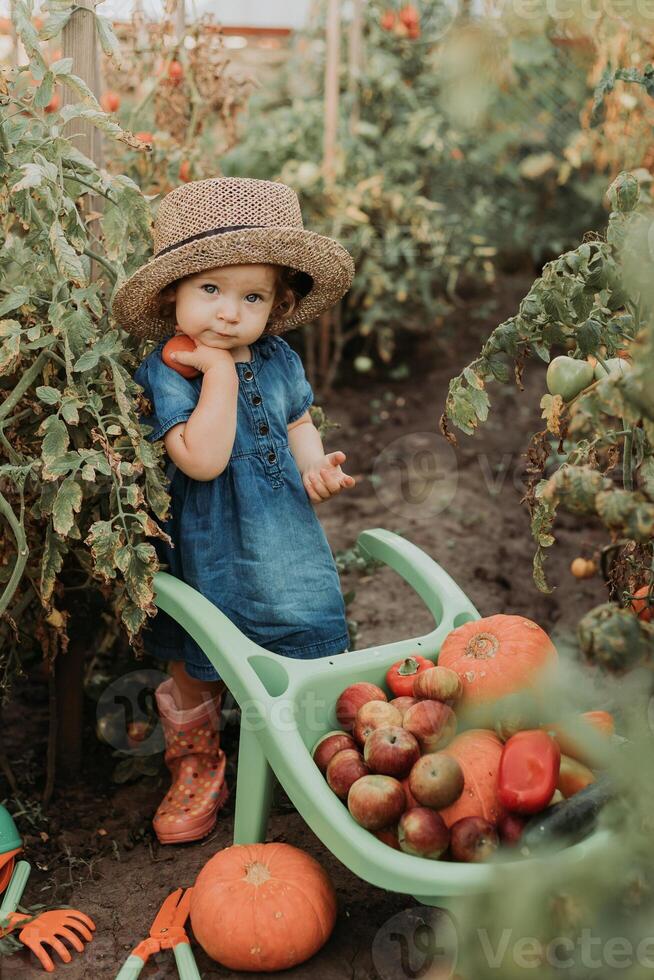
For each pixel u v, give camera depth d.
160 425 1.82
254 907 1.50
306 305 2.04
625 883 1.32
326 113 4.45
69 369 1.75
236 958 1.50
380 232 4.75
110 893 1.77
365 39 5.01
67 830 1.96
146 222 1.88
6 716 2.36
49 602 1.88
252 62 5.21
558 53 4.53
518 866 1.33
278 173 4.75
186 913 1.65
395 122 5.07
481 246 5.34
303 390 2.07
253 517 1.89
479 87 2.47
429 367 5.03
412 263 4.70
